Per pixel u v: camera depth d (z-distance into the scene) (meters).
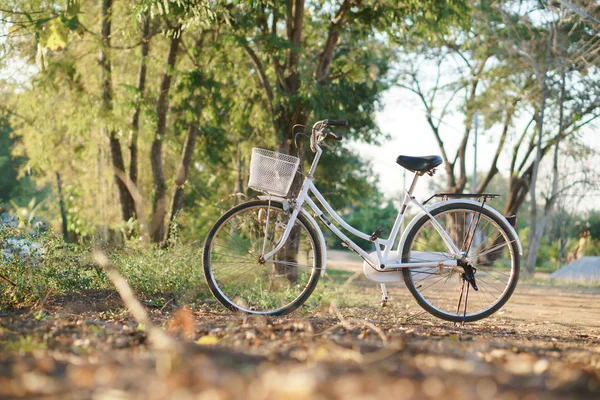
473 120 28.11
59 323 4.48
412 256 5.79
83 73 16.27
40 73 14.94
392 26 13.23
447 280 6.04
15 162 45.28
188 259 7.54
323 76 13.22
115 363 2.96
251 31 12.38
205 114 16.97
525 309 9.97
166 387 2.47
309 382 2.40
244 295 7.06
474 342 4.34
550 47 23.95
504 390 2.51
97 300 6.34
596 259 22.64
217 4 10.40
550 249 38.59
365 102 25.14
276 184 5.66
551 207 26.56
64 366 2.95
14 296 6.00
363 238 5.79
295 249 6.74
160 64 14.86
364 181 28.98
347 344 3.71
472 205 5.80
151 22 15.84
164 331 4.41
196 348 3.32
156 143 17.86
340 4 12.92
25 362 2.96
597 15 22.44
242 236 6.02
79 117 16.17
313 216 6.09
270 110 13.84
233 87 15.21
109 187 19.03
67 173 21.89
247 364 2.99
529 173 31.22
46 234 6.88
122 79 17.97
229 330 4.33
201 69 14.06
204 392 2.38
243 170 22.95
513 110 26.56
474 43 25.80
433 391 2.43
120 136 15.95
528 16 24.02
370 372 2.78
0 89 15.09
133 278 7.14
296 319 5.35
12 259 6.25
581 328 6.94
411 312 7.37
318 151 5.86
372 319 6.15
